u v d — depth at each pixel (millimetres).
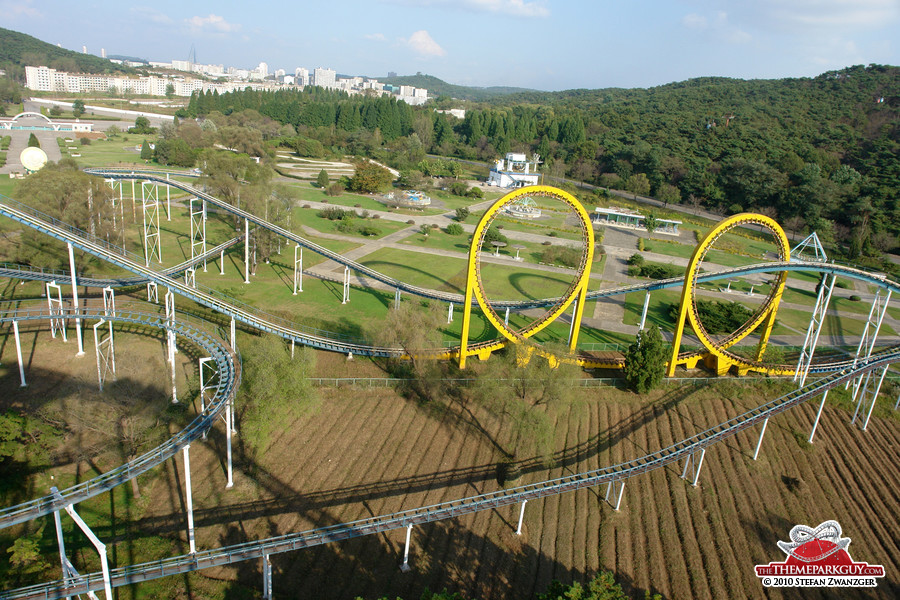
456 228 140750
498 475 52938
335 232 132500
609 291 76812
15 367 61500
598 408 63562
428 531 46469
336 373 66062
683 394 66625
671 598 42469
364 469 52156
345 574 41781
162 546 42219
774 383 68875
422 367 65062
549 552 45531
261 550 38875
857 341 88125
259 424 52000
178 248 107375
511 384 62781
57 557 40281
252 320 64625
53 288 81062
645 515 49844
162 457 40188
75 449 50031
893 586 44688
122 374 60719
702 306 92062
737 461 56344
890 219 165375
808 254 151625
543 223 163250
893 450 59250
